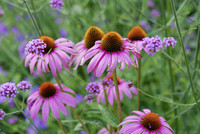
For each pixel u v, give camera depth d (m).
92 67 0.76
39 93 0.81
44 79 1.06
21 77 1.22
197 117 0.98
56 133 1.06
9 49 1.21
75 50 0.81
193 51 1.24
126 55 0.76
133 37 0.85
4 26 1.46
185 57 0.79
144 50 0.79
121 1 1.10
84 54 0.80
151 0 1.33
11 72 1.27
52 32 1.04
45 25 1.12
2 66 1.33
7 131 1.02
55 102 0.80
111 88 0.88
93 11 1.22
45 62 0.77
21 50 1.26
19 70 1.16
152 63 1.06
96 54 0.76
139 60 0.81
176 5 1.09
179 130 0.97
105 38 0.76
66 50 0.79
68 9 1.07
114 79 0.78
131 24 1.03
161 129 0.76
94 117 0.84
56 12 1.18
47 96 0.81
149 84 1.12
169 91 1.03
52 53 0.79
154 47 0.75
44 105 0.80
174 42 0.76
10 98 0.76
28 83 0.79
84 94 0.84
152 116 0.77
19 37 1.35
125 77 1.08
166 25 0.92
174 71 1.00
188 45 1.18
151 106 0.99
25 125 1.03
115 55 0.76
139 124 0.77
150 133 0.76
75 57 0.81
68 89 0.84
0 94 0.76
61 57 0.78
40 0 1.01
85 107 1.00
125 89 0.89
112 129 0.86
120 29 1.00
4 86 0.76
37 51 0.76
